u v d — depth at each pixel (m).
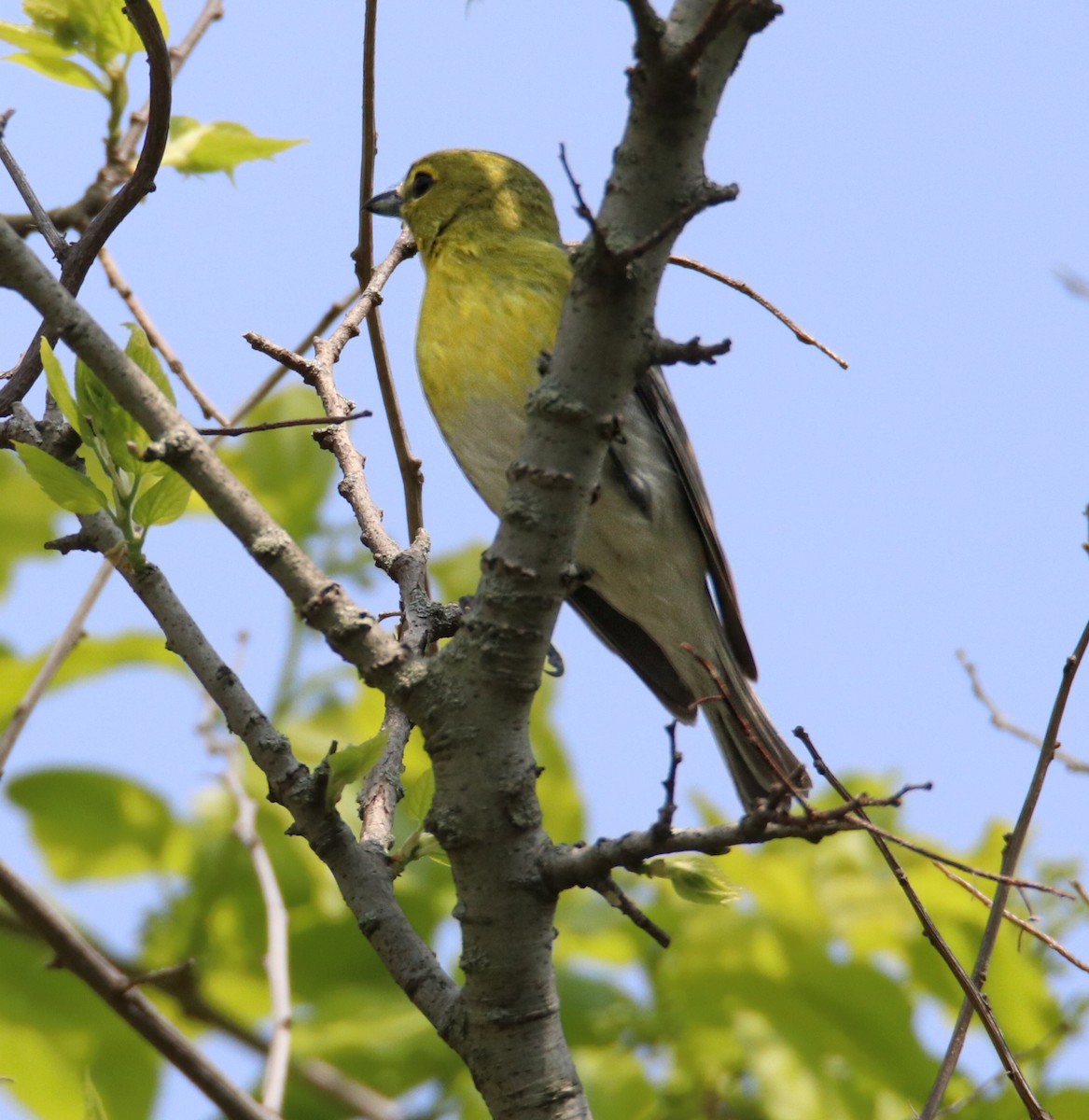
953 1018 9.64
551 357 5.48
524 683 5.52
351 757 5.80
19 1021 9.41
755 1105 9.45
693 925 9.84
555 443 5.43
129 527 6.04
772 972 9.59
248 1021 9.66
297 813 5.86
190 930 9.70
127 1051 9.46
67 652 8.27
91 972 7.15
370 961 9.86
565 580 5.48
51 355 5.91
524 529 5.46
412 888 9.89
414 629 7.08
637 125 5.25
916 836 9.98
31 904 7.27
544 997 5.54
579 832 10.19
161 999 9.66
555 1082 5.48
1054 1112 8.98
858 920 9.78
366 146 8.18
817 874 10.02
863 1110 9.23
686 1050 9.59
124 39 9.63
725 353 5.37
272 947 7.91
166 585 6.15
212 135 9.69
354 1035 9.48
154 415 5.44
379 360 8.12
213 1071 7.13
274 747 5.91
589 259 5.29
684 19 5.29
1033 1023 9.36
